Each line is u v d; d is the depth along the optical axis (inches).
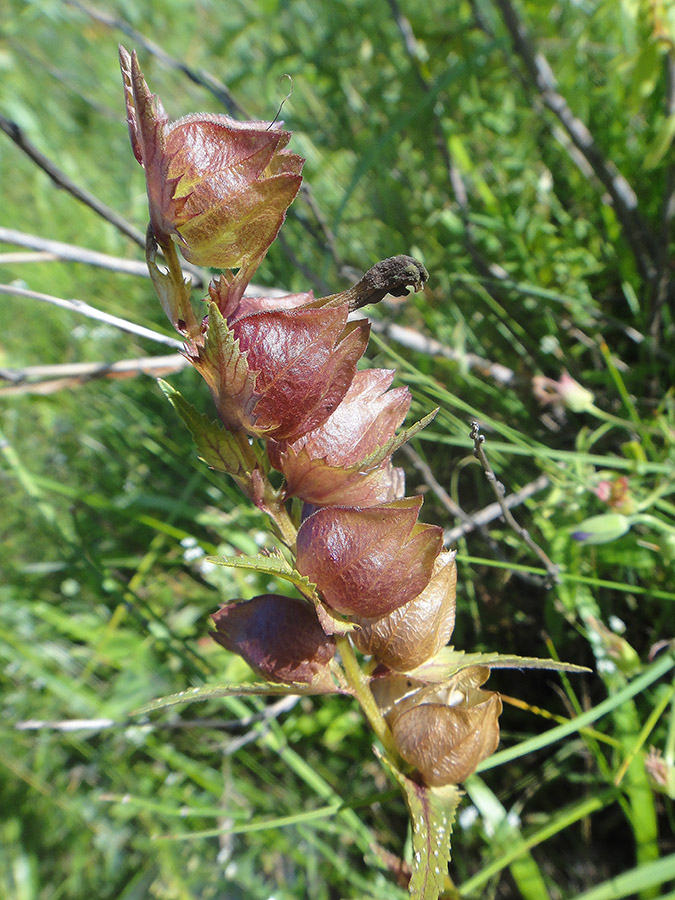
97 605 6.4
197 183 2.2
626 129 7.2
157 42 10.0
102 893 5.3
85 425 7.2
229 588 6.0
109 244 8.2
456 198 6.9
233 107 6.0
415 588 2.5
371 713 2.8
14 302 7.9
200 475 6.4
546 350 6.3
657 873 3.6
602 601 5.2
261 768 5.4
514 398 6.3
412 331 6.1
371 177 7.3
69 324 7.7
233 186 2.2
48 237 8.3
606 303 7.0
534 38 7.5
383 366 6.1
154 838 4.1
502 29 7.6
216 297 2.3
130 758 5.7
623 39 6.3
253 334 2.3
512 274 6.9
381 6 7.8
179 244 2.3
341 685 2.9
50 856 5.6
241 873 5.1
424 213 7.3
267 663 2.7
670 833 4.8
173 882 5.1
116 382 7.2
